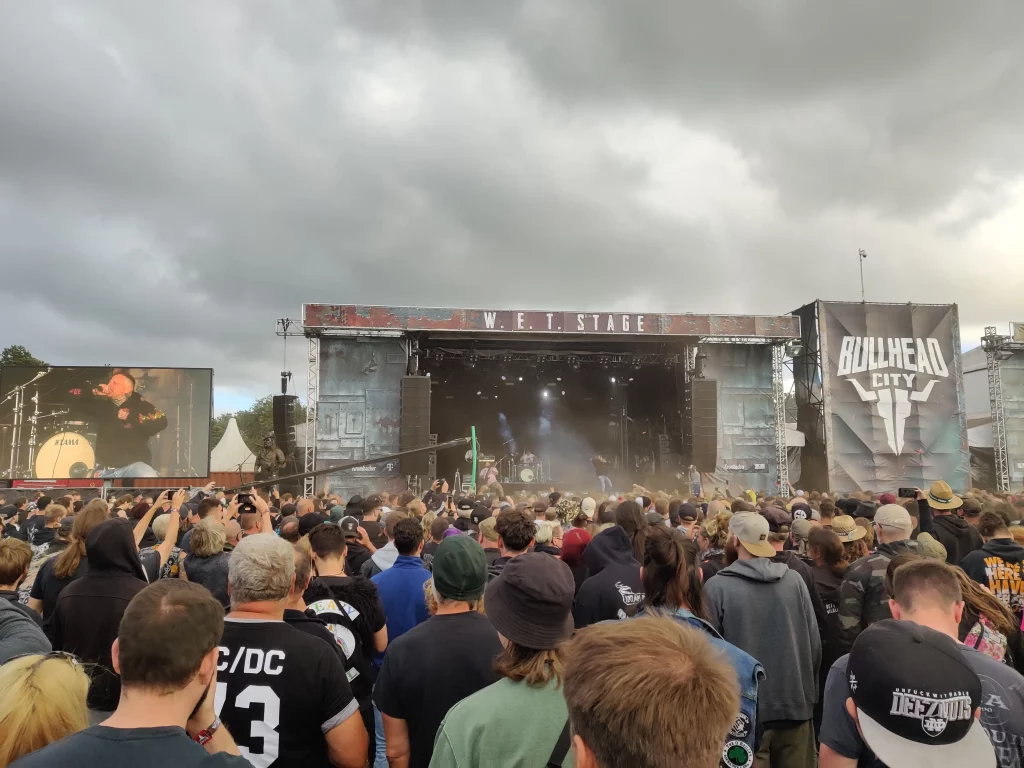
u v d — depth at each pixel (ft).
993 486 111.86
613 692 4.67
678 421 96.94
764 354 92.68
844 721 8.58
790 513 29.48
